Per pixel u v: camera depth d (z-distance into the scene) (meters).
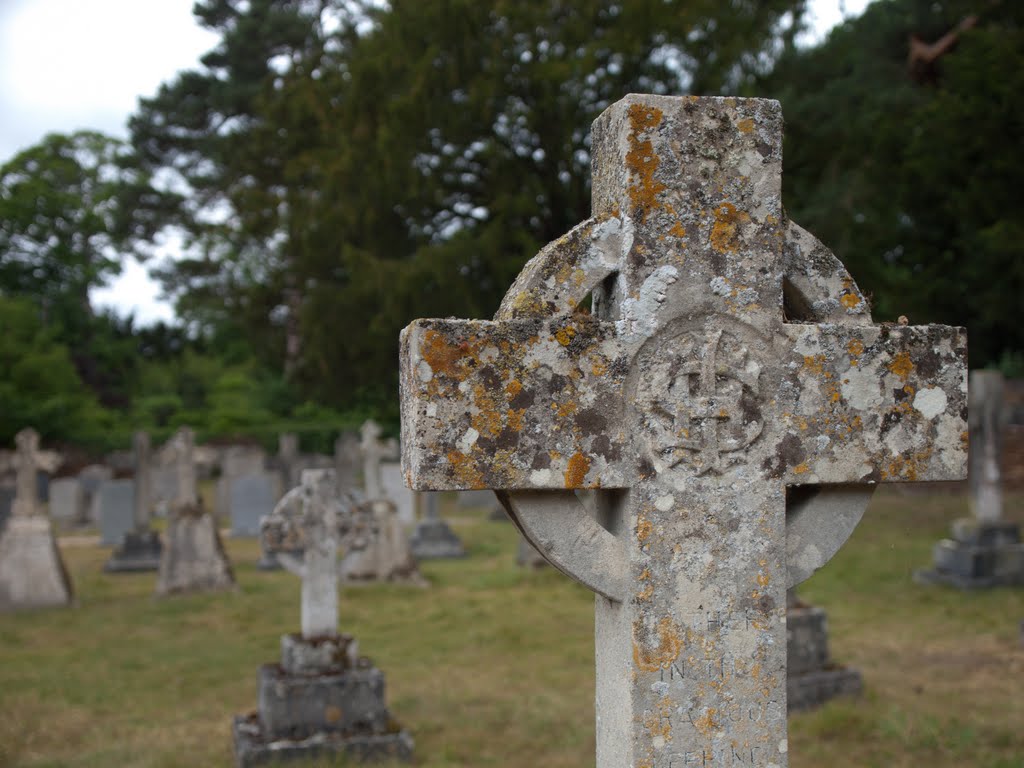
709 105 3.38
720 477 3.38
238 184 37.19
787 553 3.54
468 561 17.22
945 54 17.31
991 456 13.69
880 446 3.52
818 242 3.53
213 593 14.54
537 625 11.57
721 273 3.38
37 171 50.00
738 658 3.40
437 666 9.86
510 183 19.38
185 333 53.00
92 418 40.34
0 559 13.66
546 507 3.29
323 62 26.02
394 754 7.28
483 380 3.16
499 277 18.72
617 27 18.66
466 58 19.19
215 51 42.16
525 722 7.98
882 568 14.24
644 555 3.33
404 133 19.36
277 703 7.33
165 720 8.36
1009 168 15.04
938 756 6.79
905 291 17.84
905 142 16.86
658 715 3.34
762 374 3.42
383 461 21.95
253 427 39.97
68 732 8.01
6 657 10.68
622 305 3.31
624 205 3.33
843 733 7.35
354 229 20.64
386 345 20.28
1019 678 8.65
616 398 3.29
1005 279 16.67
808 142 17.81
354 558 8.23
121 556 17.50
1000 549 13.15
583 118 19.20
